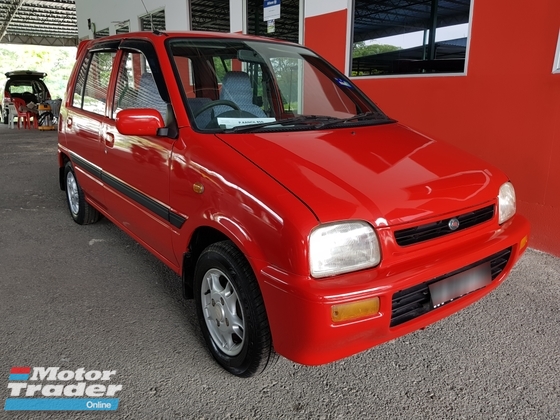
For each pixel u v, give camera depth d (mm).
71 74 4199
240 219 1914
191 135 2316
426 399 2078
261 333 1929
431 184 2045
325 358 1791
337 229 1735
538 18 3463
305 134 2416
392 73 4844
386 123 2881
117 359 2318
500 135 3877
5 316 2691
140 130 2354
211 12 8016
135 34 3078
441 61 4328
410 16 4512
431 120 4430
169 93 2492
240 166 2002
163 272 3322
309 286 1675
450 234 2014
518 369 2287
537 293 3057
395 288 1749
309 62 3234
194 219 2209
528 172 3729
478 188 2170
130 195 2900
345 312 1679
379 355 2400
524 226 2354
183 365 2283
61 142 4309
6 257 3559
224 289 2162
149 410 1986
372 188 1916
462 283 2064
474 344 2494
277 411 1992
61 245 3822
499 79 3795
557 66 3406
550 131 3527
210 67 2740
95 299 2918
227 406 2016
